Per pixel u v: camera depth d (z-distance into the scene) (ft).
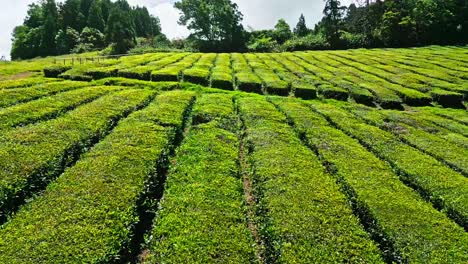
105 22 445.78
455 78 156.25
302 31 378.94
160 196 56.34
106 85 122.93
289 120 92.99
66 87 109.60
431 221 49.03
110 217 45.47
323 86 138.10
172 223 46.19
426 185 59.62
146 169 57.93
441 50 241.14
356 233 46.42
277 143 73.15
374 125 96.78
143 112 86.33
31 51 353.10
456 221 52.49
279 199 52.06
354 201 54.49
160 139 70.54
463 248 43.91
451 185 59.62
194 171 60.23
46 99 90.89
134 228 45.55
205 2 332.39
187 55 218.59
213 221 47.26
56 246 39.75
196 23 336.70
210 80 142.72
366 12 337.52
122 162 59.11
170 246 42.16
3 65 180.75
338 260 41.06
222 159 65.72
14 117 75.77
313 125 86.53
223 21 328.29
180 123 82.69
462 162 71.20
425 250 43.09
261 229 47.85
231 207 51.16
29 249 39.14
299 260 40.47
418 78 156.46
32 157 57.98
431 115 113.39
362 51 247.09
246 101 107.14
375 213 49.83
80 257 38.60
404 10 299.79
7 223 44.11
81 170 56.44
